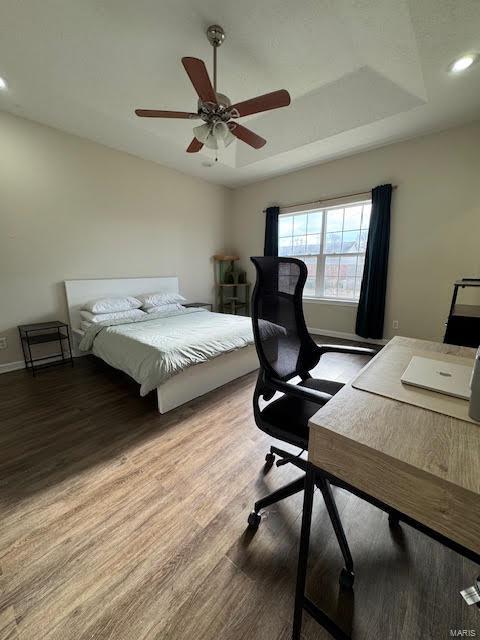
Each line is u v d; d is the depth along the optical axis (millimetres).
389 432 617
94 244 3398
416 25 1720
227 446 1699
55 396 2361
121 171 3533
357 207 3828
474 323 2076
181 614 884
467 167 2914
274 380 1114
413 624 849
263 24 1767
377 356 1153
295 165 3965
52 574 999
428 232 3225
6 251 2773
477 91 2328
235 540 1124
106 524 1194
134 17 1701
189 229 4477
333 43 1918
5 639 823
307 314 4438
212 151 3619
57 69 2092
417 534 1141
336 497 1338
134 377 2068
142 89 2354
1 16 1656
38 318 3047
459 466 509
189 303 4457
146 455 1625
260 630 844
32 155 2826
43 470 1510
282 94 1661
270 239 4523
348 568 947
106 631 844
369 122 2816
